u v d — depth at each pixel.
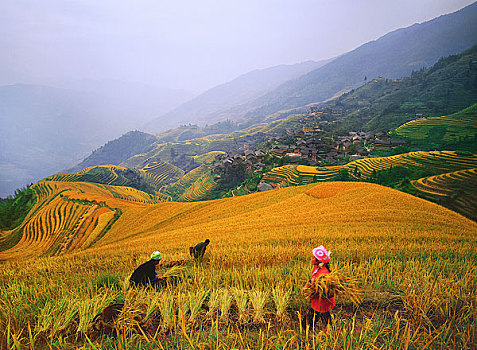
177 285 6.61
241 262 10.34
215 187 176.25
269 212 39.53
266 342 3.86
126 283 6.50
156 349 3.90
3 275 12.54
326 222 26.59
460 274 7.15
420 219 25.89
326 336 3.73
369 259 9.95
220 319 4.77
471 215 56.25
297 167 134.25
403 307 5.20
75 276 9.73
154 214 61.03
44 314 4.80
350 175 109.31
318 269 4.41
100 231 60.00
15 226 82.75
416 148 149.12
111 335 4.43
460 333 3.90
